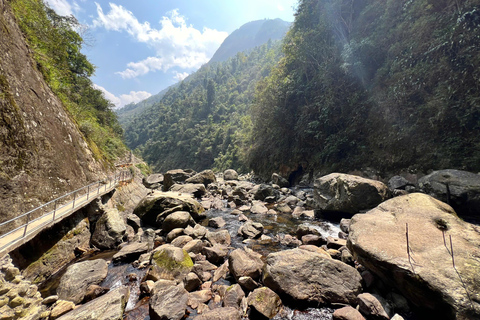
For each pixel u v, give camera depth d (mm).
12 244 4684
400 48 13633
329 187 11273
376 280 5004
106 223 8625
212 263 6699
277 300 4543
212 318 3869
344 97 17938
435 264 3994
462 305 3336
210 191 20078
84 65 24562
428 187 9188
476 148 9391
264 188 16578
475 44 9508
